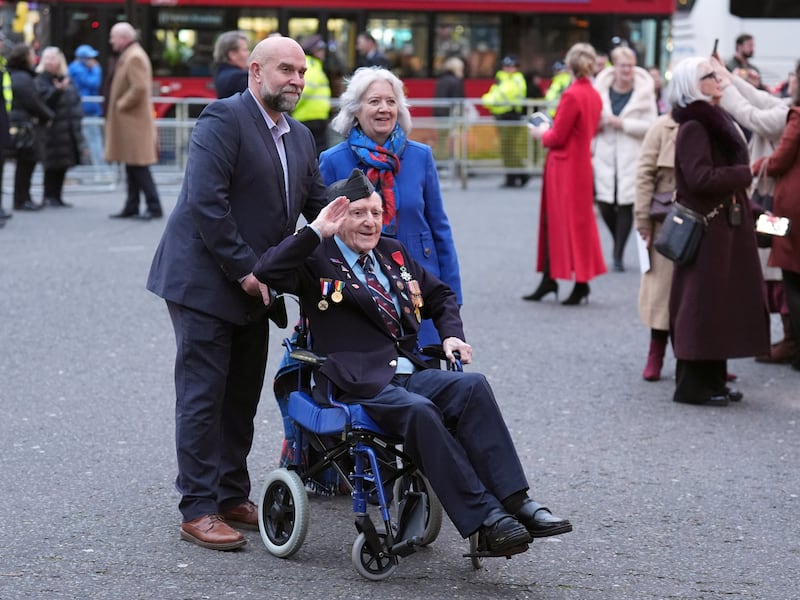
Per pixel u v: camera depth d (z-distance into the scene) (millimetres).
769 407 8555
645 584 5402
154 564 5484
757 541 5977
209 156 5602
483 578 5434
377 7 27141
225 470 6035
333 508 6312
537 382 9086
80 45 25609
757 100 9805
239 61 13258
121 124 17000
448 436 5172
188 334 5715
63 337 10172
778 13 23250
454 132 22656
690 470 7086
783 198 9242
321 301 5641
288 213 5832
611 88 14000
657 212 8883
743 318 8344
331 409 5445
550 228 12023
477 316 11516
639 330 11039
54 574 5344
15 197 18219
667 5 28328
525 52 28094
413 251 6621
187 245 5734
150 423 7770
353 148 6539
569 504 6461
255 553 5672
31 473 6746
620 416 8219
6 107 16875
